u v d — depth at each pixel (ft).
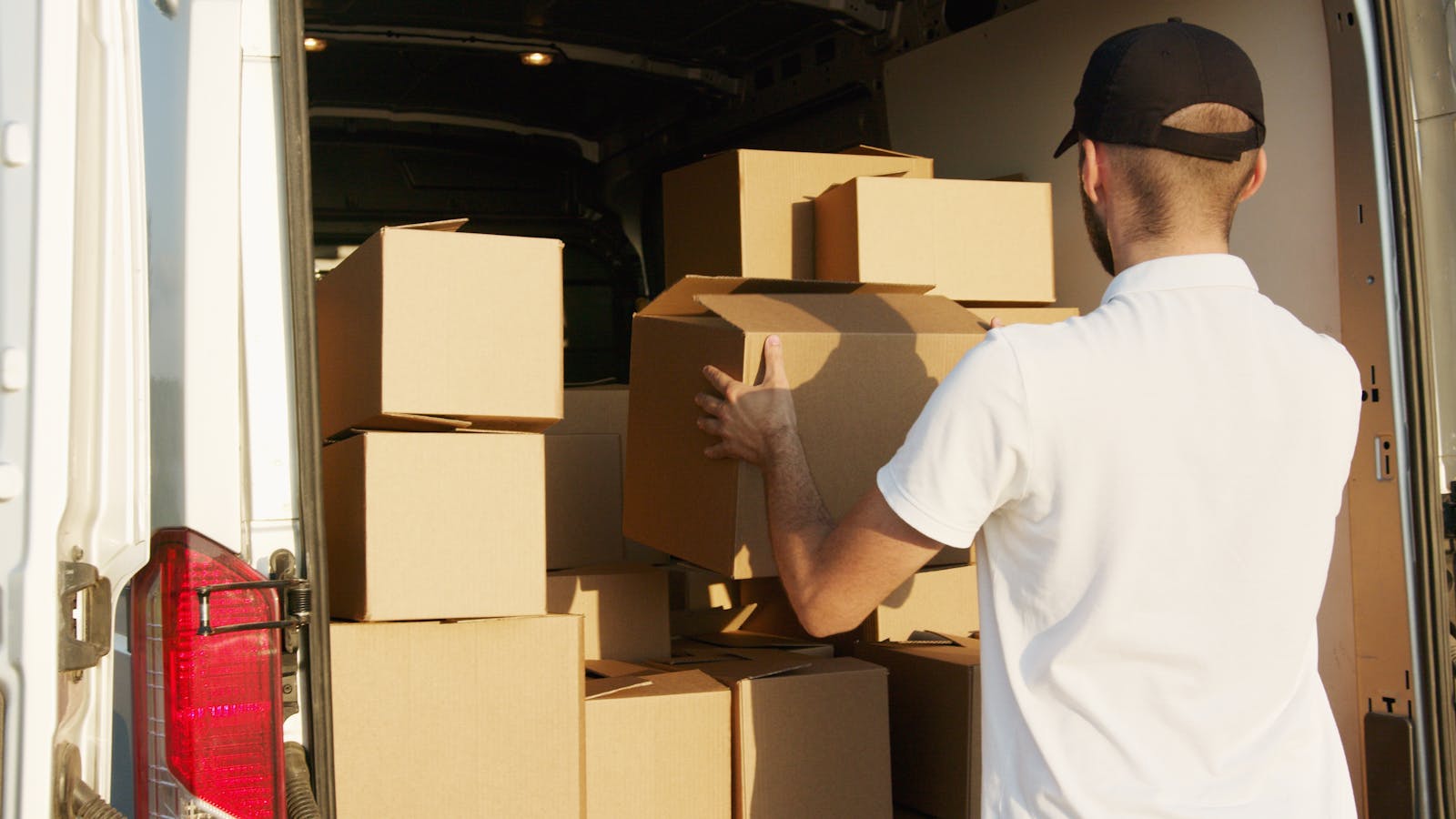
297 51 4.21
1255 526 3.84
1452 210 6.59
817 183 8.11
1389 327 6.54
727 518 5.53
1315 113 6.94
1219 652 3.80
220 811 3.85
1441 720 6.36
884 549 4.05
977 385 3.83
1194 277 3.98
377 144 12.60
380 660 5.05
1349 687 6.70
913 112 9.99
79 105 3.38
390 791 5.04
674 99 12.17
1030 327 3.95
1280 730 3.91
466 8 10.21
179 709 3.84
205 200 3.96
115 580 3.59
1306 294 7.00
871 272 7.32
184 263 3.93
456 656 5.19
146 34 3.95
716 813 6.23
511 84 11.83
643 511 6.31
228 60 4.03
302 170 4.18
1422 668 6.38
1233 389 3.87
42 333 3.28
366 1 10.00
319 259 12.57
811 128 11.19
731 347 5.49
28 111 3.30
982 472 3.84
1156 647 3.77
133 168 3.70
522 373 5.35
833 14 10.06
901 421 5.80
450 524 5.15
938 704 6.88
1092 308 8.39
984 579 4.12
